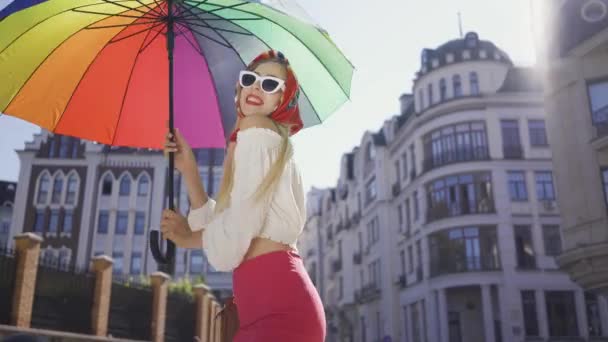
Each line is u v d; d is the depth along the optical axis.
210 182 31.77
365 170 48.78
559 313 32.06
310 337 1.54
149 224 41.47
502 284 32.53
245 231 1.56
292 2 1.96
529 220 33.62
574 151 18.53
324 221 64.69
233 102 2.61
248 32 2.40
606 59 18.59
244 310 1.59
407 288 39.59
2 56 2.20
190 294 20.34
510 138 35.06
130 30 2.46
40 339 1.96
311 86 2.38
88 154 42.44
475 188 34.47
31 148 42.59
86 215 41.25
